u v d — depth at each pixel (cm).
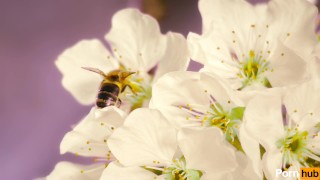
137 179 21
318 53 21
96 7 38
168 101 21
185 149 20
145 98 23
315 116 21
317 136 21
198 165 20
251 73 22
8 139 35
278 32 22
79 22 38
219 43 22
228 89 20
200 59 21
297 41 22
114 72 23
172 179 21
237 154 20
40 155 35
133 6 37
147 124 20
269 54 22
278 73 22
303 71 21
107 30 38
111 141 20
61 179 22
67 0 38
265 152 20
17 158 35
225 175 20
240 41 22
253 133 20
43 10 38
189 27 35
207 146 20
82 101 24
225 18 22
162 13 36
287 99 20
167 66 23
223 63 22
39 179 24
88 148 21
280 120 20
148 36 23
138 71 24
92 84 24
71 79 24
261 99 20
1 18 37
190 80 21
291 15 22
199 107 21
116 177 21
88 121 21
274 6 22
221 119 21
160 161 21
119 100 23
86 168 22
